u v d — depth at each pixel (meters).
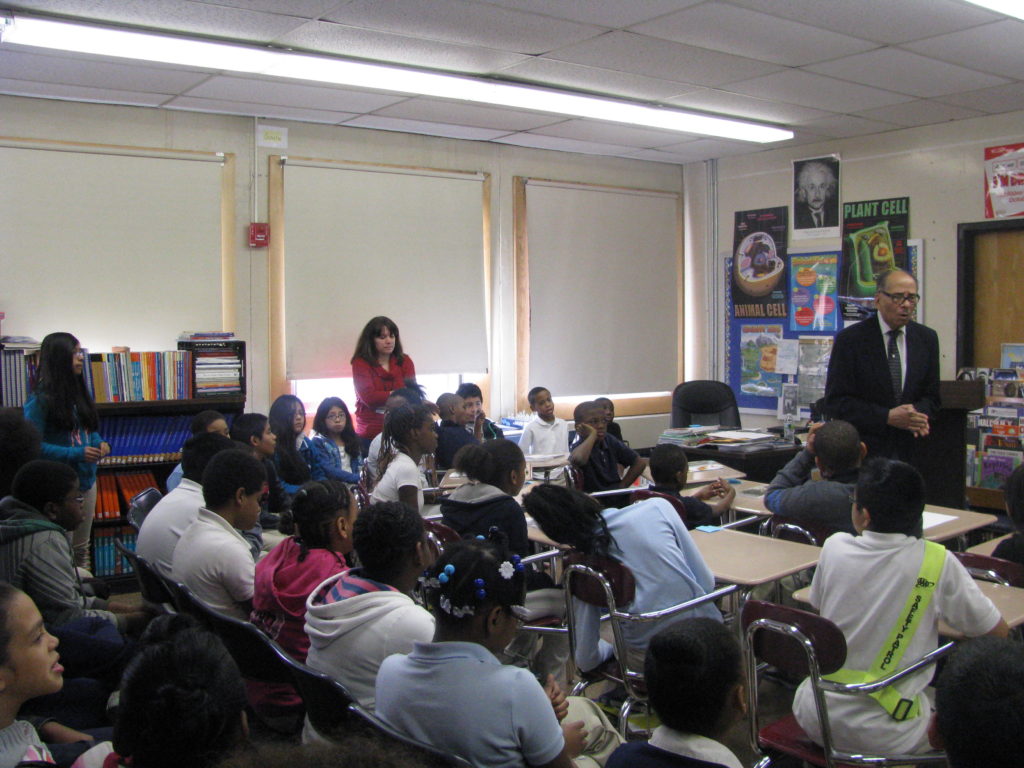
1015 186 6.14
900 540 2.24
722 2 3.88
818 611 2.42
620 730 2.78
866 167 6.97
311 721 1.92
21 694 1.65
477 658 1.60
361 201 6.42
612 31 4.28
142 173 5.55
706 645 1.59
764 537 3.37
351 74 4.89
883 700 2.17
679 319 8.38
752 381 7.88
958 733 1.13
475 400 5.70
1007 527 4.92
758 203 7.72
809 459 3.86
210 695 1.21
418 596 2.65
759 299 7.77
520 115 6.03
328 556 2.44
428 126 6.38
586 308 7.72
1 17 3.84
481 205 7.04
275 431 4.91
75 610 2.63
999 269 6.38
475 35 4.32
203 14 3.94
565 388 7.64
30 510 2.70
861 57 4.78
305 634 2.35
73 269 5.35
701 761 1.55
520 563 1.70
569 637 2.89
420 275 6.73
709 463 5.25
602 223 7.79
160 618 1.87
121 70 4.71
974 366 6.54
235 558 2.63
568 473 4.70
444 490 4.44
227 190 5.88
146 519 3.05
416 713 1.60
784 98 5.73
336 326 6.33
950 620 2.20
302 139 6.17
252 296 5.99
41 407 4.35
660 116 6.11
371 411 5.98
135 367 5.07
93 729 2.19
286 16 3.98
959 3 3.94
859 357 3.98
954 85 5.39
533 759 1.59
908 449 4.01
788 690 3.51
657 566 2.74
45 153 5.25
